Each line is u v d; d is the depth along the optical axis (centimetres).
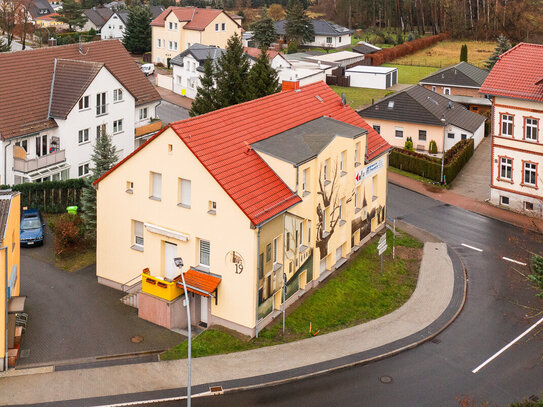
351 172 4519
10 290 3644
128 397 3177
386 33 16225
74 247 4722
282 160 3869
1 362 3347
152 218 3962
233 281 3694
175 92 9988
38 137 5653
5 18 13662
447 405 3203
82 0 18650
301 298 4131
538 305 4244
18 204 3875
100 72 5934
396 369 3509
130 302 4034
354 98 10019
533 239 5275
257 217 3572
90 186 4812
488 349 3738
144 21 12950
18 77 5728
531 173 5700
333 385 3338
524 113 5578
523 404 2830
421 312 4141
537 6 15788
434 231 5425
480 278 4638
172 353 3550
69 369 3384
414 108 7519
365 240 4997
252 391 3259
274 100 4644
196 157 3662
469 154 7319
